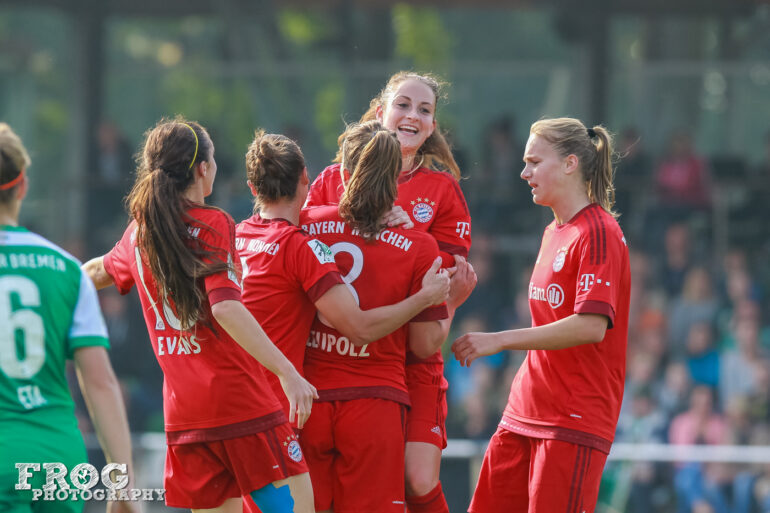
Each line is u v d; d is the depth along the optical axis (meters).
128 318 40.31
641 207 42.16
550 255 14.09
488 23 63.97
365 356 13.29
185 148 12.57
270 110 46.50
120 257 13.41
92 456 25.89
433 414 14.24
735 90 44.09
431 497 13.92
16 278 11.25
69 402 11.51
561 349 13.76
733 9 47.97
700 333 38.25
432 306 13.37
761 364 37.62
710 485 25.16
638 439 33.41
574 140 14.01
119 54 58.19
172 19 53.03
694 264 41.09
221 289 12.09
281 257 12.93
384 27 51.88
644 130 44.41
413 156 14.88
